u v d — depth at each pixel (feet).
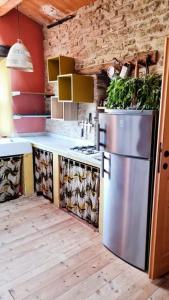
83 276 6.29
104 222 7.54
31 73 13.04
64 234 8.32
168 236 6.33
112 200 7.02
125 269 6.59
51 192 10.87
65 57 10.81
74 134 12.01
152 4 7.84
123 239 6.82
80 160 8.57
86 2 10.02
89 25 10.25
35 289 5.82
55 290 5.80
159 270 6.25
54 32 12.26
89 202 8.70
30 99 13.32
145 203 6.15
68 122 12.34
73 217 9.57
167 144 5.56
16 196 11.48
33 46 12.84
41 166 11.30
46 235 8.24
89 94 10.44
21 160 11.45
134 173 6.26
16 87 12.64
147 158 5.91
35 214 9.80
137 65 8.41
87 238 8.10
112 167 6.88
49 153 10.57
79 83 10.03
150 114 5.68
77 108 11.51
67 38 11.53
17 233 8.33
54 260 6.92
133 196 6.38
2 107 12.47
